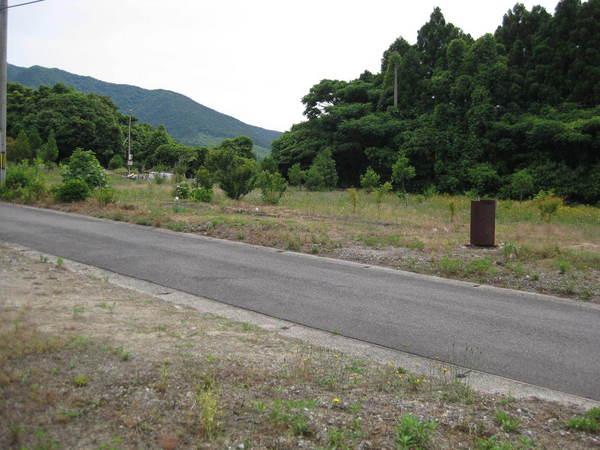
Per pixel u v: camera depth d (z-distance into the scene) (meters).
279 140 59.41
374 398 4.18
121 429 3.46
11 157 47.59
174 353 4.80
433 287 8.83
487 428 3.75
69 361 4.42
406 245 12.48
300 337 6.03
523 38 48.94
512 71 46.09
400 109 52.06
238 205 21.42
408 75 52.06
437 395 4.36
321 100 60.00
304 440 3.44
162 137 84.56
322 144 52.84
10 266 8.45
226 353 4.97
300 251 11.71
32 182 21.14
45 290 7.02
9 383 3.97
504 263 10.59
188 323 6.00
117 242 11.88
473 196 34.38
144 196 23.25
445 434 3.61
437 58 53.44
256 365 4.70
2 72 21.78
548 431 3.79
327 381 4.45
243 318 6.70
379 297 7.98
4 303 6.20
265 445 3.35
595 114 40.16
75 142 74.25
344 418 3.75
